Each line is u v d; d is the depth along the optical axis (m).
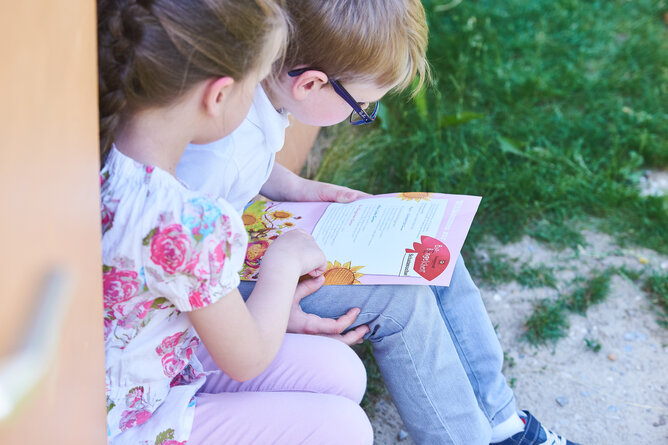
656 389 1.86
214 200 1.02
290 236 1.36
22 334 0.45
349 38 1.29
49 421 0.61
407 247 1.46
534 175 2.43
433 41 3.01
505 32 3.15
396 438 1.73
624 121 2.73
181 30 0.94
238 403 1.21
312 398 1.23
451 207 1.56
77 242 0.69
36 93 0.56
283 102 1.42
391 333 1.41
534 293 2.11
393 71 1.37
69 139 0.66
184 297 1.03
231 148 1.37
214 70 0.98
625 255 2.23
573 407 1.82
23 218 0.53
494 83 2.87
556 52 3.08
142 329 1.08
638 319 2.04
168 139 1.04
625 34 3.25
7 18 0.51
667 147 2.59
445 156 2.49
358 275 1.41
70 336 0.67
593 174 2.47
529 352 1.95
